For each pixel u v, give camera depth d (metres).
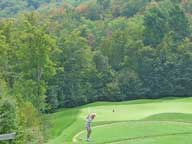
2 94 42.25
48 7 183.00
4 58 74.50
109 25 133.00
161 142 47.84
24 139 42.03
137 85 112.00
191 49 113.19
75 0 192.38
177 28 118.56
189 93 112.75
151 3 140.88
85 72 108.69
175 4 124.50
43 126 60.41
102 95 110.44
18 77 75.31
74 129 57.25
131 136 50.59
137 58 113.25
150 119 63.94
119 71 113.69
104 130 54.47
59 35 121.00
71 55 107.19
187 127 56.59
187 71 112.56
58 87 105.31
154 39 117.06
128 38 115.31
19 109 47.47
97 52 111.50
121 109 75.81
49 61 77.81
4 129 38.88
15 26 90.12
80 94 107.69
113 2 154.75
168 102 84.75
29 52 76.31
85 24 134.62
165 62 112.44
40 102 76.44
